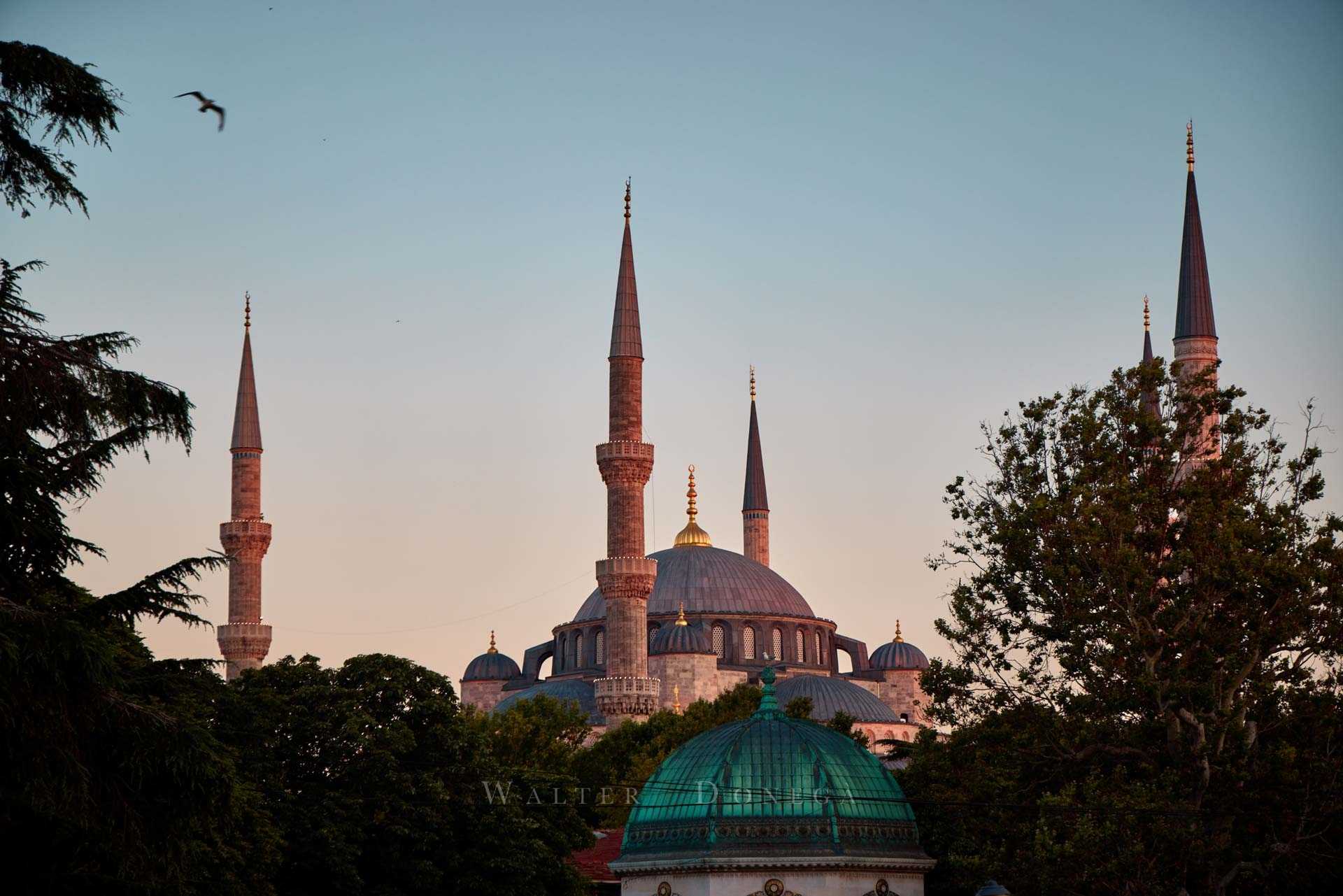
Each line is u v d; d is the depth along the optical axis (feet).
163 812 116.06
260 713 213.46
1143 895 187.21
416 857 218.18
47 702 109.29
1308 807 192.24
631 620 471.62
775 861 190.29
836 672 578.25
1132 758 207.72
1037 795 209.05
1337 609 201.77
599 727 498.69
